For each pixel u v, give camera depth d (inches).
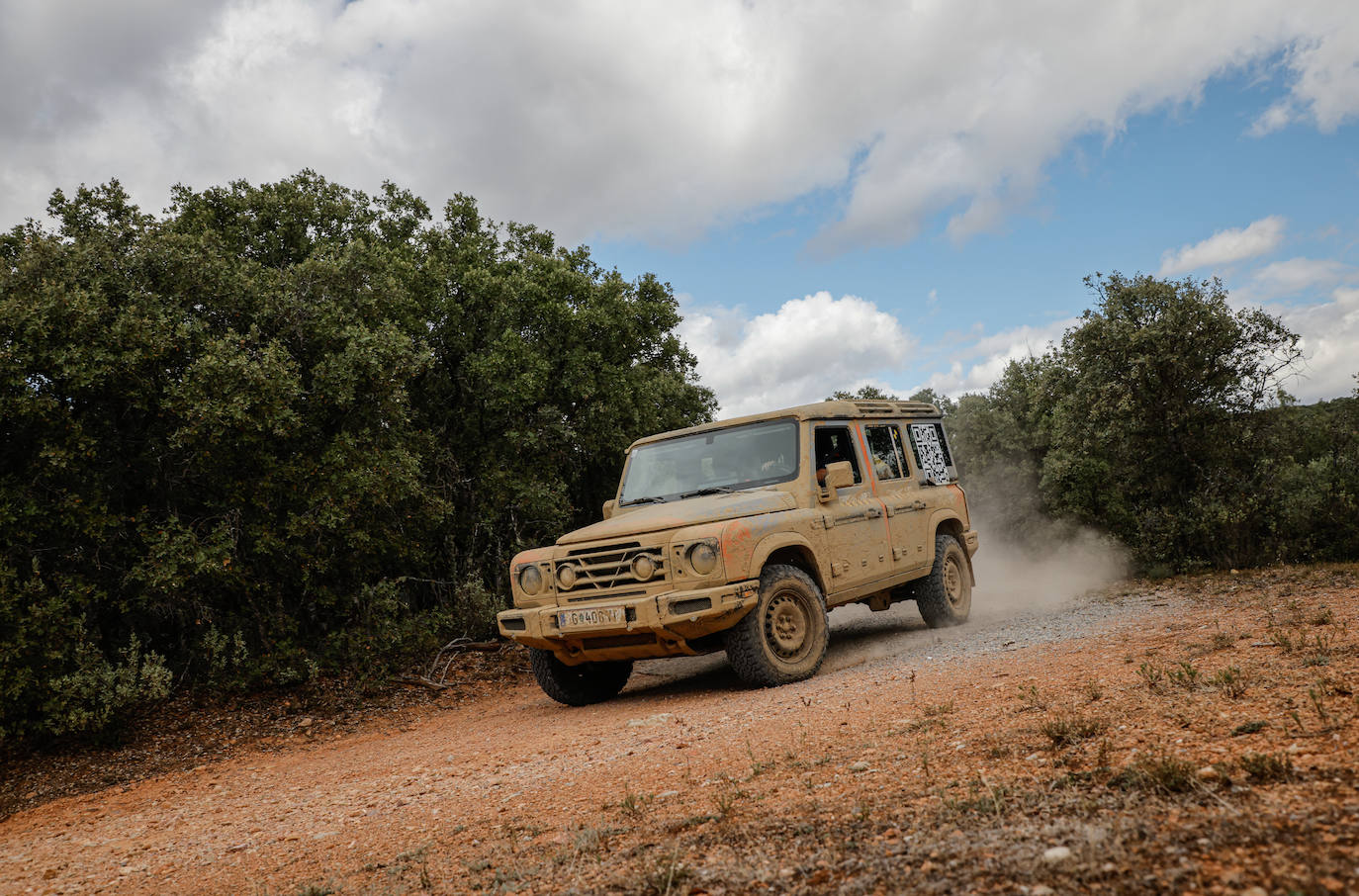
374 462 454.0
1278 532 443.8
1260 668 170.6
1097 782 111.1
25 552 369.4
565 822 152.9
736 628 289.9
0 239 458.0
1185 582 425.4
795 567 315.9
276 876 156.2
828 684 269.1
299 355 461.1
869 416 386.0
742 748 191.0
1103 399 489.1
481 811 177.8
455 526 566.3
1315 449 474.3
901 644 352.8
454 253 619.5
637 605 282.7
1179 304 478.3
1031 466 600.4
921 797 122.5
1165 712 145.4
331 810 211.0
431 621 497.7
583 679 336.2
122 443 411.8
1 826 275.1
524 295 601.9
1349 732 110.3
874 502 362.6
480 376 561.3
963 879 86.9
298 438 454.3
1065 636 289.1
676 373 770.8
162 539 388.8
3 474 380.8
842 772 148.6
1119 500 512.7
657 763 190.7
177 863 181.9
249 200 553.9
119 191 499.5
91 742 363.3
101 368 370.9
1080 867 82.7
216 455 416.5
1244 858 78.0
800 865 101.5
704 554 281.0
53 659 345.4
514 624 313.4
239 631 417.1
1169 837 85.9
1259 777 98.8
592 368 630.5
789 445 338.0
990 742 150.2
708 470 350.0
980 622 391.2
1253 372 470.3
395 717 402.9
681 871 105.4
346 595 485.4
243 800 253.4
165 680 380.2
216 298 436.1
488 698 426.3
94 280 393.4
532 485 565.0
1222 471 466.6
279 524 442.6
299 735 379.6
